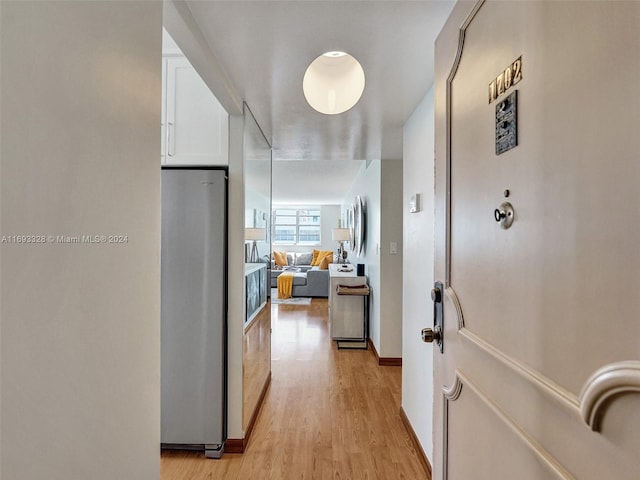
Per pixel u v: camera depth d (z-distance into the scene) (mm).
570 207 598
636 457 466
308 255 10289
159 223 904
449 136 1139
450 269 1127
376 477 1912
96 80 652
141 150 813
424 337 1237
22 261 501
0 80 464
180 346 2092
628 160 483
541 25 680
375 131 2615
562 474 597
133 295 782
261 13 1263
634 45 474
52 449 556
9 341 483
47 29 539
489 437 865
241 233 2145
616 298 500
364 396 2920
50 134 546
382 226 3695
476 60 959
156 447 885
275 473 1942
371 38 1411
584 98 567
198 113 2145
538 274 682
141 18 812
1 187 469
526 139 728
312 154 3426
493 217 861
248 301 2361
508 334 784
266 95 1981
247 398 2270
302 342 4449
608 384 498
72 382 598
